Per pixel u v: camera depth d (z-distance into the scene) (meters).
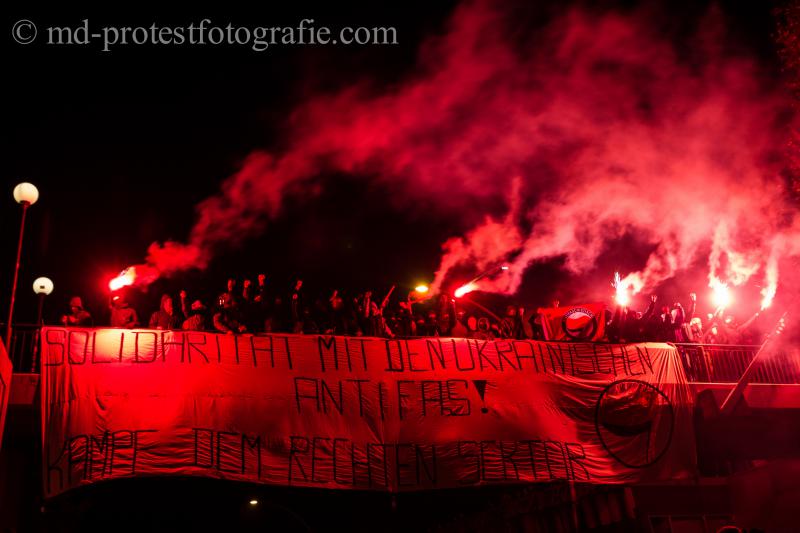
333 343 17.59
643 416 18.62
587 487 20.31
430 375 17.84
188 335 16.69
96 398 15.53
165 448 15.56
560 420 18.14
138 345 16.27
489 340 18.64
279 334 17.31
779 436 18.80
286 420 16.58
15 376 15.71
